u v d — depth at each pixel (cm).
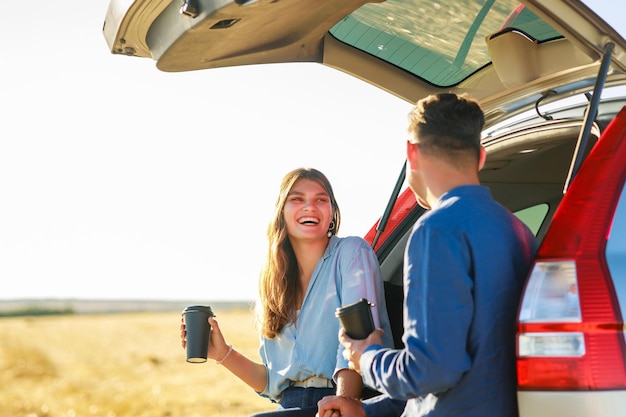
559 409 240
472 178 276
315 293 357
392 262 418
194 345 357
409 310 257
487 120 390
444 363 249
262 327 367
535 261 251
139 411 2478
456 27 351
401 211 421
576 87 355
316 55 362
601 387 239
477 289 256
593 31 287
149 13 314
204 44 314
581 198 256
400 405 333
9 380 3622
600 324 242
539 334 245
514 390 256
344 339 289
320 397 354
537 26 345
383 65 379
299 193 364
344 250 358
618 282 247
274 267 365
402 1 338
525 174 421
